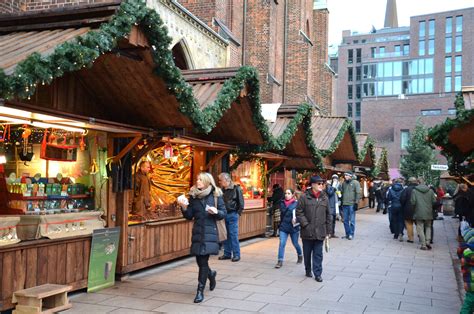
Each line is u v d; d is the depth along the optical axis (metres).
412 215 14.36
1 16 7.21
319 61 37.41
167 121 8.56
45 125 7.08
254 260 11.24
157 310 6.89
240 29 24.20
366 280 9.29
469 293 5.81
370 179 35.00
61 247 7.36
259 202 15.60
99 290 8.02
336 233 17.42
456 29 96.19
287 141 13.63
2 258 6.33
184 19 14.79
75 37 5.88
